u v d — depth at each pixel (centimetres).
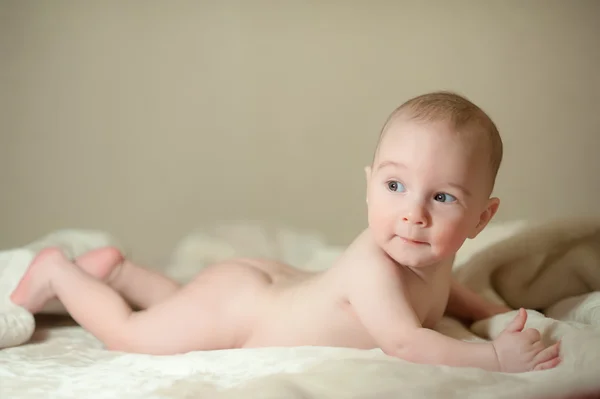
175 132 254
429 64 256
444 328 128
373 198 109
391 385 86
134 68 252
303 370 96
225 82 256
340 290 114
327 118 257
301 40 256
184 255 216
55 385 99
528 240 145
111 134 252
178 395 88
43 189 249
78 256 154
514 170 252
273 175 257
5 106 247
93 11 251
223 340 124
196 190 255
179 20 254
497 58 254
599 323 119
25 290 133
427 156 104
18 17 247
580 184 250
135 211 253
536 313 123
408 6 255
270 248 230
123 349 126
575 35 251
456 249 108
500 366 97
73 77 250
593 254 145
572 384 88
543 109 252
